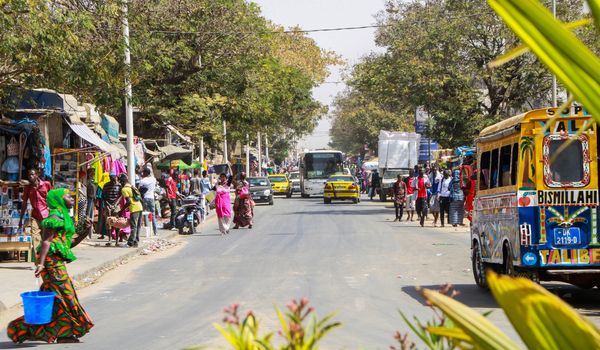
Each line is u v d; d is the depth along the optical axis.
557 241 13.96
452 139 46.34
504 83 43.66
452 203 34.16
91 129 29.25
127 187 26.61
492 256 15.78
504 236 14.97
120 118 47.78
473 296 15.50
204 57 45.22
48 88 22.08
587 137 13.94
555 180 14.01
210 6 43.34
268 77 54.78
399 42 45.56
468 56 44.97
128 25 25.72
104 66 23.25
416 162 65.12
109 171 32.19
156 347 11.09
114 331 12.47
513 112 46.91
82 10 22.44
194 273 20.22
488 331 2.20
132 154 31.17
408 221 39.50
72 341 11.59
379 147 65.31
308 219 42.31
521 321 2.10
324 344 10.79
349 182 62.25
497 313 13.38
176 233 34.03
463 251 24.41
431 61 44.78
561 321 2.07
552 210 13.97
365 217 43.41
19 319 11.53
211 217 48.44
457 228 34.16
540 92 44.59
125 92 25.27
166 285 18.05
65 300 11.62
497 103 45.69
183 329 12.42
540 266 13.94
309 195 76.75
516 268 14.38
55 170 27.55
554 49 1.90
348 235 31.09
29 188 21.06
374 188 70.75
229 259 23.33
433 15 46.16
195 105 44.25
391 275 18.95
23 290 16.50
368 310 13.84
